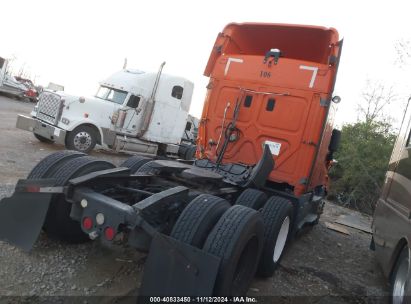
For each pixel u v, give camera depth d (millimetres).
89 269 4008
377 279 5883
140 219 3170
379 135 17016
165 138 14000
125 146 12562
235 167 5785
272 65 6309
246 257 3734
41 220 3756
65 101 11188
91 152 12430
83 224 3438
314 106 5969
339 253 7047
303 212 6461
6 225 3770
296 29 6512
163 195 3547
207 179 4559
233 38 7059
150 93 13180
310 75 6043
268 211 4816
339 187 16359
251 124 6359
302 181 5984
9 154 9086
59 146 11961
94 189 3957
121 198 4312
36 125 11375
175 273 3020
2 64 28219
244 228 3273
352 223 10977
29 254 4043
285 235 5238
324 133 6320
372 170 15641
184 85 14336
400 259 4496
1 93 30484
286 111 6133
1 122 15039
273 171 6184
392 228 4965
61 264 3982
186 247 3051
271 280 4875
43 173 4180
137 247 3303
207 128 6758
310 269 5695
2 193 5617
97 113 11820
